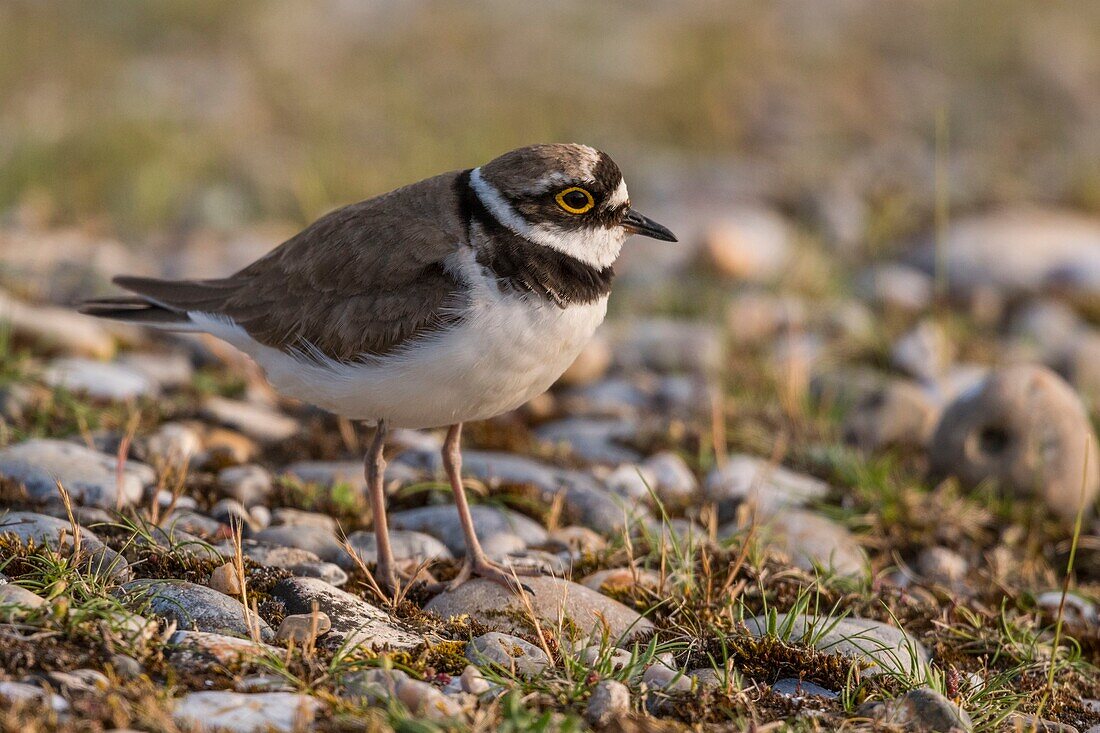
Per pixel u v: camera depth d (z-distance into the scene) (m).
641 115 24.44
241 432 11.31
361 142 21.55
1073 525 11.16
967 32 30.50
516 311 8.30
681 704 7.00
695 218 19.20
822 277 17.08
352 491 10.05
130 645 6.77
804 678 7.63
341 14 28.61
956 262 17.98
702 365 14.40
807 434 12.64
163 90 22.94
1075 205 20.95
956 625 8.95
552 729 6.47
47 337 12.49
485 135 21.86
